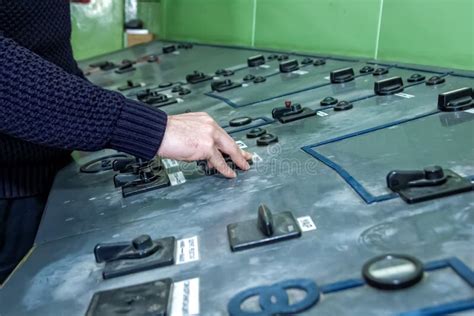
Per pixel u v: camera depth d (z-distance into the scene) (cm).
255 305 52
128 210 84
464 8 139
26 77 76
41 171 129
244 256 62
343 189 74
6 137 116
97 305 56
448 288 48
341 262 56
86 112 79
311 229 64
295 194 76
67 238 79
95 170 109
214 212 76
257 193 80
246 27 232
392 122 98
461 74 127
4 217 131
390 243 58
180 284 59
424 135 88
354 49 178
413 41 155
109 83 203
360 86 132
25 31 113
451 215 60
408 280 49
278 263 59
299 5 197
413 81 126
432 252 54
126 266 64
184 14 278
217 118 129
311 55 185
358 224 63
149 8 320
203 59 219
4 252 134
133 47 281
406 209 64
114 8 320
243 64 191
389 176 68
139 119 81
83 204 91
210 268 61
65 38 130
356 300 49
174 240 69
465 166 73
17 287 67
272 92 144
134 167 102
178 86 170
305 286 52
